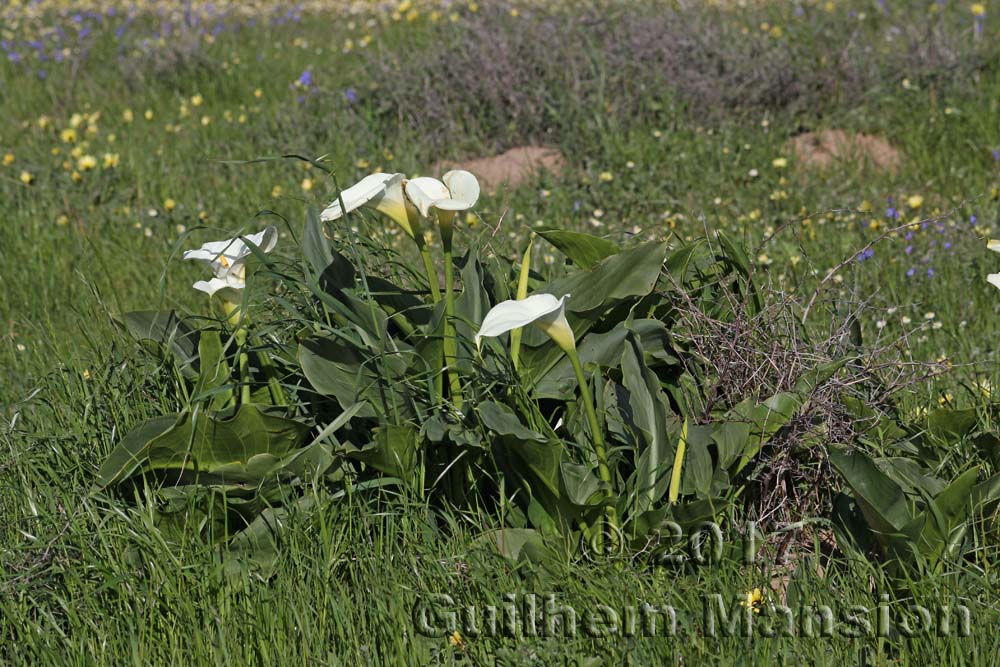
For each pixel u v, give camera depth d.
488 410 3.42
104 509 3.60
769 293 4.22
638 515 3.44
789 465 3.77
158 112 10.89
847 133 8.71
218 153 9.01
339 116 9.36
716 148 8.15
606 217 7.32
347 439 3.81
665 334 3.99
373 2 15.52
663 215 7.17
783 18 11.30
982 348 5.07
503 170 8.48
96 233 7.34
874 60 9.45
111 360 4.26
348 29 14.22
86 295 6.22
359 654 3.18
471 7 10.84
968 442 3.80
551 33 9.67
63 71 12.50
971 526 3.45
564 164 8.31
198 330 3.92
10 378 5.10
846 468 3.35
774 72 9.13
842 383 3.85
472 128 8.95
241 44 13.70
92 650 3.24
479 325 3.73
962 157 8.09
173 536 3.61
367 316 3.68
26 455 3.94
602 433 3.73
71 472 3.86
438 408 3.62
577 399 3.79
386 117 9.38
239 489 3.64
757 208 7.35
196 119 10.37
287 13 15.28
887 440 3.92
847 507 3.60
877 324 5.16
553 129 8.81
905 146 8.41
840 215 6.96
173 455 3.55
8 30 15.40
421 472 3.64
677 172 7.84
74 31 14.84
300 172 8.51
